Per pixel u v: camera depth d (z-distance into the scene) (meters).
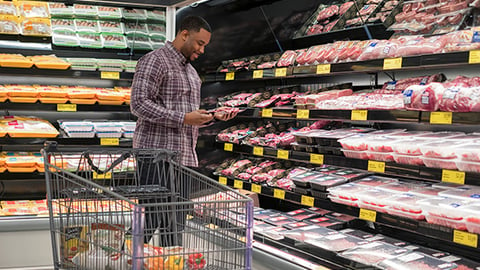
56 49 4.55
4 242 3.81
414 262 2.63
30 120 4.32
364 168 3.08
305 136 3.57
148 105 3.29
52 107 4.32
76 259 2.08
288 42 4.55
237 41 4.62
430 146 2.69
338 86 3.77
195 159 3.56
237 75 4.26
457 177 2.54
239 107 4.26
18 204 4.20
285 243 3.25
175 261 1.95
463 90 2.52
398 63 2.91
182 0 4.36
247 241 2.01
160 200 2.54
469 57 2.53
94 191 2.03
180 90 3.46
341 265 2.85
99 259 2.00
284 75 3.75
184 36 3.43
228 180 4.31
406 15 3.35
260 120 4.71
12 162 4.07
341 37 4.00
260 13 4.68
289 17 4.50
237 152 4.66
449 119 2.58
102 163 4.11
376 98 3.12
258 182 4.04
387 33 3.60
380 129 3.74
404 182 3.23
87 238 2.08
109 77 4.40
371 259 2.75
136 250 1.82
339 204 3.17
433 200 2.66
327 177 3.46
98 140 4.32
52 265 3.92
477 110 2.48
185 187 2.71
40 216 3.94
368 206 2.97
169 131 3.40
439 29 3.09
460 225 2.48
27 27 4.44
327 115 3.35
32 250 3.87
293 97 4.02
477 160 2.47
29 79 4.61
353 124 3.89
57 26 4.57
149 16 4.74
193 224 2.07
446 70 3.38
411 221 2.71
